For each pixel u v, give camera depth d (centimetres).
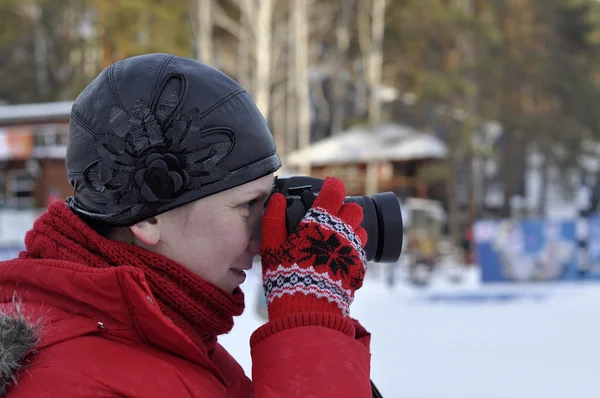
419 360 575
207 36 1806
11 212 1124
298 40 1895
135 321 79
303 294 84
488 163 2294
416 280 1123
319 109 2575
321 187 96
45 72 2109
